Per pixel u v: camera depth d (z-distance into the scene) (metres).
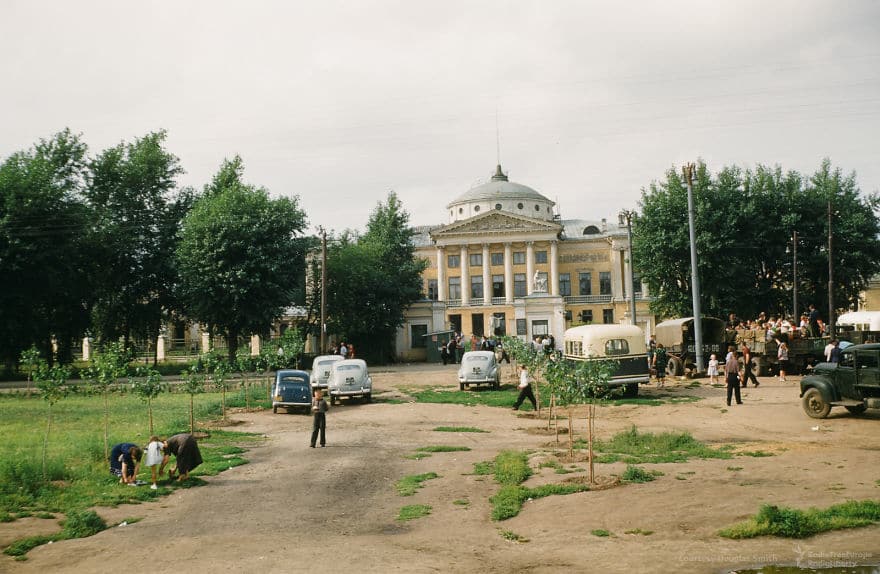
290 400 30.72
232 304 51.38
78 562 10.52
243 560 10.27
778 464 15.40
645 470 15.33
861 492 12.38
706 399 29.48
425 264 77.62
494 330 72.88
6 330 45.38
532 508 12.84
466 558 10.05
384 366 61.94
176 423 26.56
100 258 55.19
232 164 62.28
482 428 24.47
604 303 83.62
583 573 9.13
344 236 67.56
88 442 20.58
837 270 53.62
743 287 54.22
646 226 56.00
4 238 44.94
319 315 65.88
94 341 58.38
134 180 57.31
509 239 88.44
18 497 14.46
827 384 22.08
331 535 11.71
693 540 10.26
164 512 13.67
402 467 17.72
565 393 17.09
